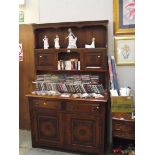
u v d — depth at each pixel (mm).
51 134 2941
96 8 3053
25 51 3547
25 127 3715
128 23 2941
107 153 2906
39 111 2939
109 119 3070
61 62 3047
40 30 3275
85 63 2939
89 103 2691
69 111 2793
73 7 3145
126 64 3025
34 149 3012
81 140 2816
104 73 3057
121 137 2658
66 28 3146
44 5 3289
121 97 2641
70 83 3039
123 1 2922
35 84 3316
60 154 2859
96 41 3061
